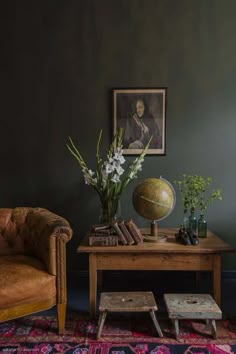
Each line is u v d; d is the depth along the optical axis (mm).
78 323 2400
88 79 3146
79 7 3113
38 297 2166
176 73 3127
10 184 3203
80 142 3180
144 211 2568
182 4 3098
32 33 3125
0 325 2367
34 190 3207
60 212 3217
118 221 2561
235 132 3156
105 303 2236
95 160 3182
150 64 3127
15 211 2730
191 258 2443
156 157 3178
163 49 3117
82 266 3232
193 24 3102
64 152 3189
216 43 3107
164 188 2568
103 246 2455
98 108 3158
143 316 2496
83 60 3137
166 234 2803
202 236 2709
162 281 3197
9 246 2617
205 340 2168
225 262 3215
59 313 2262
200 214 2951
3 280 2074
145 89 3131
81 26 3123
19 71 3143
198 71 3127
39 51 3135
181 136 3164
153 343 2135
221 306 2668
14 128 3176
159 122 3148
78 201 3213
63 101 3164
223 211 3193
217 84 3131
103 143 3174
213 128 3156
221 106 3143
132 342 2146
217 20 3094
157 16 3105
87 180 2795
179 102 3145
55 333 2262
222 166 3174
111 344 2127
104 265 2469
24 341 2162
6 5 3105
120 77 3137
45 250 2285
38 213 2635
